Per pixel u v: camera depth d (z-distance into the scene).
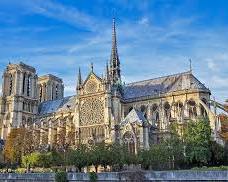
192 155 83.56
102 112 128.12
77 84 138.38
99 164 84.12
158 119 129.50
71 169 97.75
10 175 77.75
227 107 113.81
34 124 154.88
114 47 158.12
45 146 130.62
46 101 183.25
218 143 95.06
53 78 198.25
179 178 57.12
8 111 168.75
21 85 172.00
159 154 82.06
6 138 154.38
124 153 84.12
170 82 136.50
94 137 123.44
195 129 88.88
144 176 60.84
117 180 62.66
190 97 124.88
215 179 53.47
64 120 149.62
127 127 110.12
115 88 135.38
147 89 140.38
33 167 110.00
